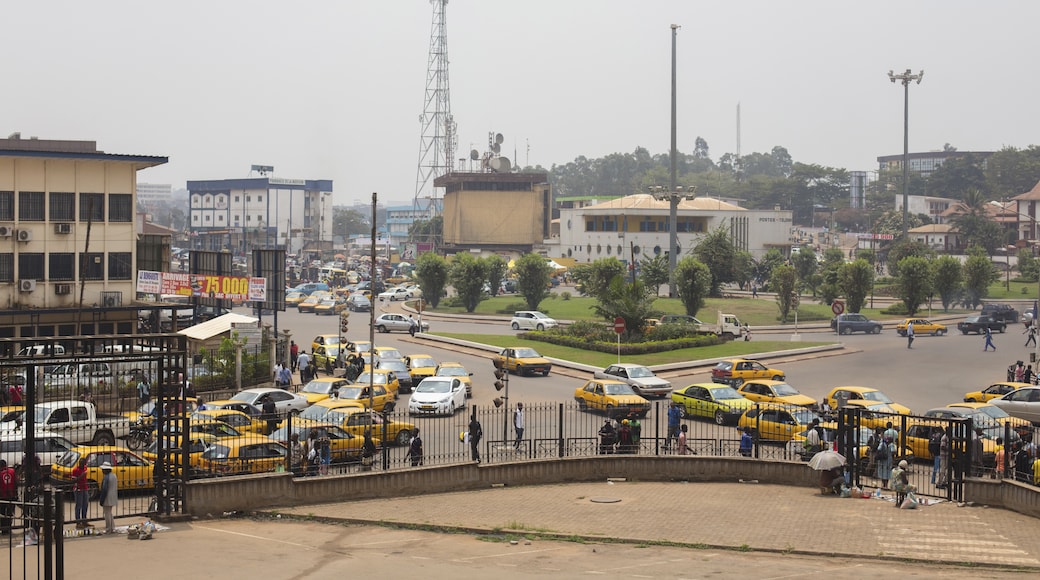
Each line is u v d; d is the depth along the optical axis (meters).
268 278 61.06
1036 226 160.62
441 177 162.88
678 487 28.70
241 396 38.06
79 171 56.22
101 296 56.78
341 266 164.62
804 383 49.53
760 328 77.94
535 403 42.81
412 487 26.67
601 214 130.50
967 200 165.50
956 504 25.75
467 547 20.89
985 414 34.50
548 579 18.06
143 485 25.22
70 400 32.38
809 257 120.19
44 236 55.34
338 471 26.62
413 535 22.09
